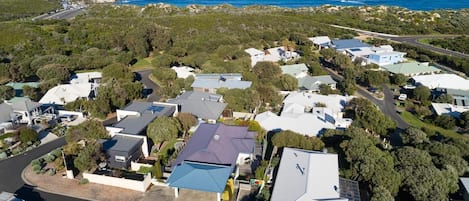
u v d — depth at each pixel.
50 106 61.28
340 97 66.38
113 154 42.72
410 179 36.84
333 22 152.12
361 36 132.75
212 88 69.38
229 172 37.78
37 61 83.38
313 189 33.78
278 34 122.06
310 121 53.19
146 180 39.19
